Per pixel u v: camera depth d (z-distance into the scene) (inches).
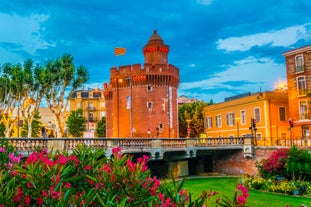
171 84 2472.9
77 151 258.7
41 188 184.2
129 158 233.1
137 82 2386.8
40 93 1596.9
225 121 2370.8
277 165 1032.8
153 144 1216.2
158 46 2731.3
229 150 1478.8
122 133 2436.0
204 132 2694.4
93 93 4293.8
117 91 2485.2
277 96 2006.6
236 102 2249.0
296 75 1851.6
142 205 194.1
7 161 292.0
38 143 890.1
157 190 202.5
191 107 3061.0
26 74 1563.7
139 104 2370.8
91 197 184.2
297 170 962.7
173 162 1411.2
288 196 879.1
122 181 203.9
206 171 1561.3
